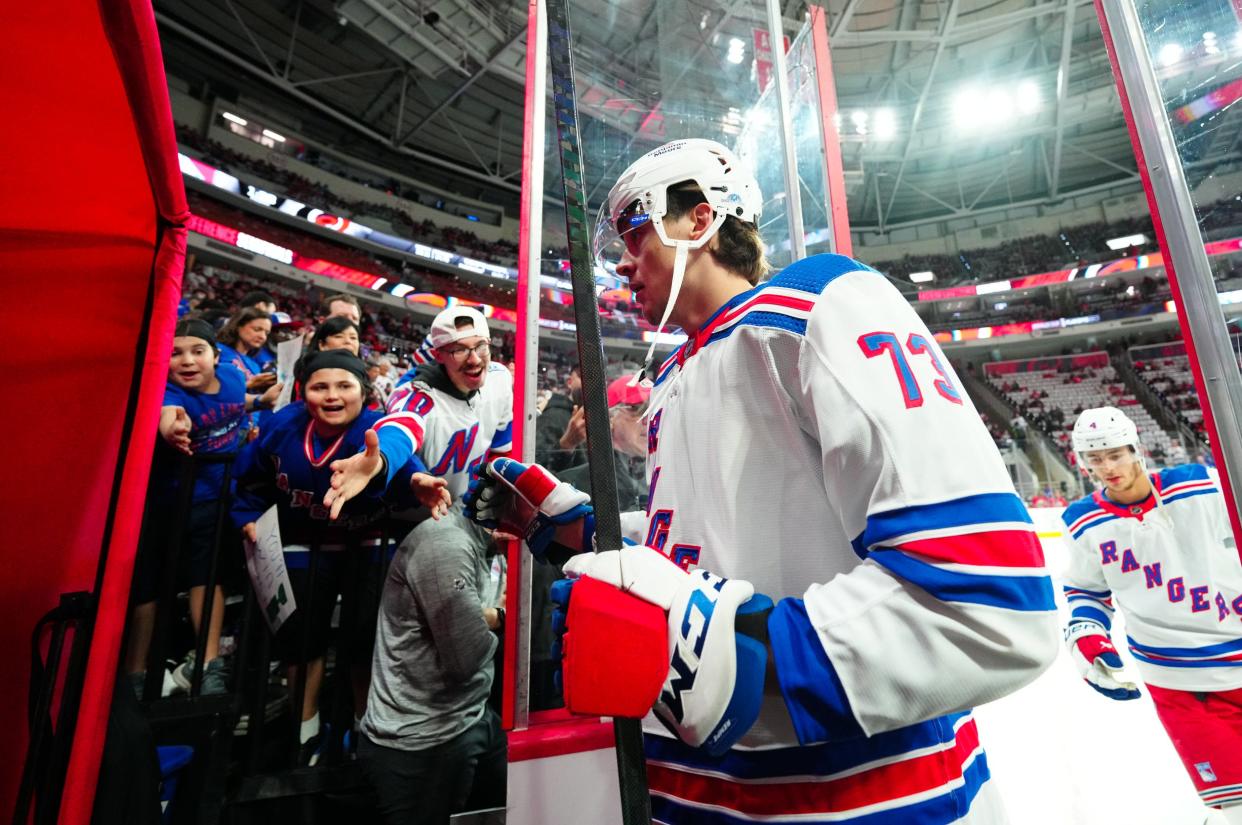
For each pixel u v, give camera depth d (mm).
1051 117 15859
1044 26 13484
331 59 13734
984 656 442
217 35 12898
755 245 782
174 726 1322
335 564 2018
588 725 1223
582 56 1672
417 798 1530
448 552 1614
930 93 15406
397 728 1544
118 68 839
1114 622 2596
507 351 16328
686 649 466
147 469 1142
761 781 575
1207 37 948
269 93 14414
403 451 1876
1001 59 14516
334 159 16234
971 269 19891
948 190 19344
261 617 1976
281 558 1455
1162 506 2066
